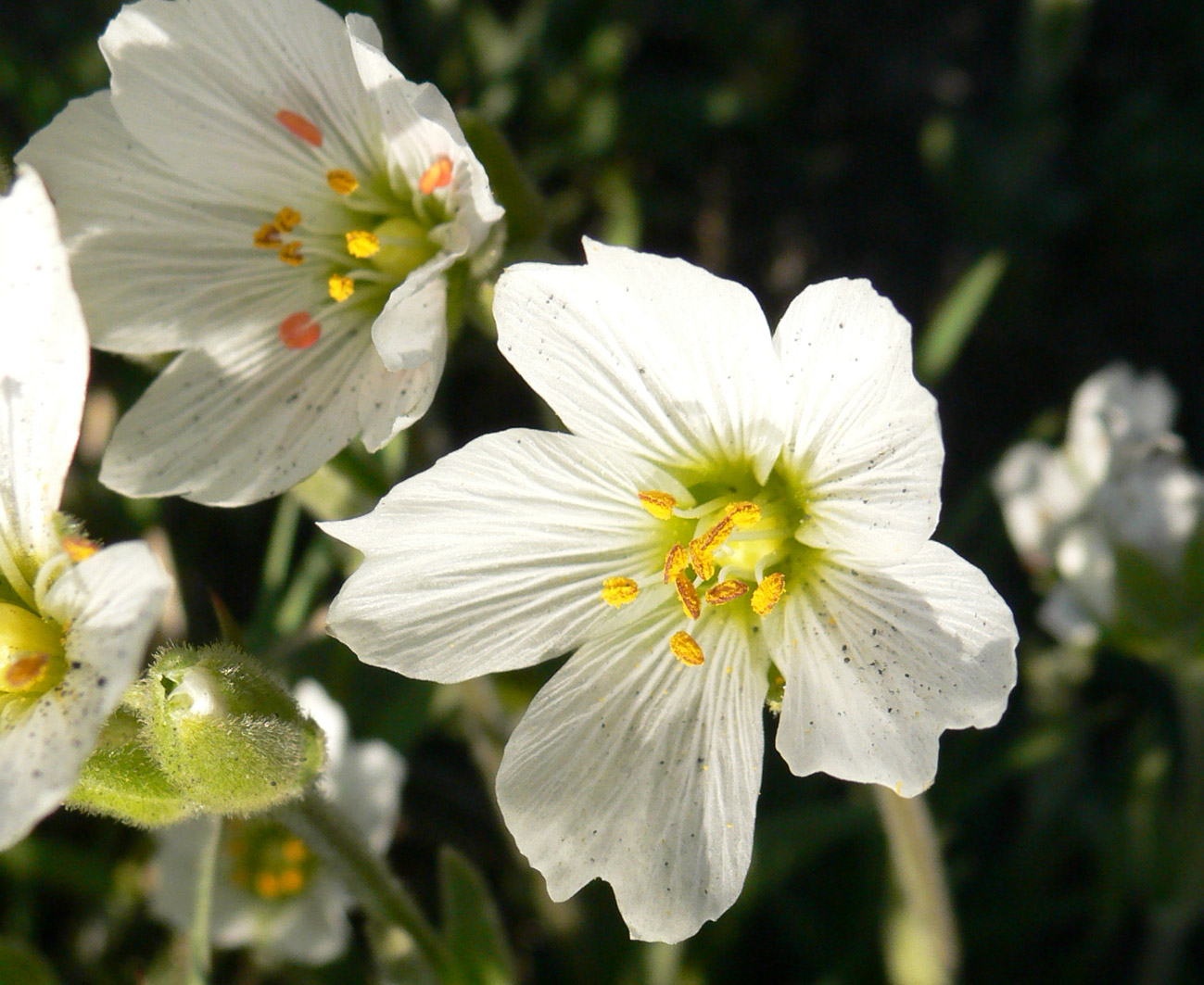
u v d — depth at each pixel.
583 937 0.10
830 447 0.07
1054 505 0.10
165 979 0.10
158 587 0.06
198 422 0.08
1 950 0.08
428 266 0.07
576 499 0.07
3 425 0.07
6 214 0.07
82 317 0.07
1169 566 0.09
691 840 0.07
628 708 0.07
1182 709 0.10
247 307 0.08
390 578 0.07
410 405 0.07
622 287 0.07
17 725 0.07
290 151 0.08
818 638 0.07
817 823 0.10
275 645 0.09
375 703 0.10
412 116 0.08
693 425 0.08
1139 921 0.11
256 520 0.11
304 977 0.10
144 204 0.08
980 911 0.10
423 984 0.08
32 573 0.07
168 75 0.08
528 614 0.07
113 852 0.10
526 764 0.07
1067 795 0.10
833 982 0.10
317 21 0.08
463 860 0.08
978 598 0.07
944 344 0.11
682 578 0.08
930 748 0.07
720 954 0.10
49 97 0.11
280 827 0.09
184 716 0.07
